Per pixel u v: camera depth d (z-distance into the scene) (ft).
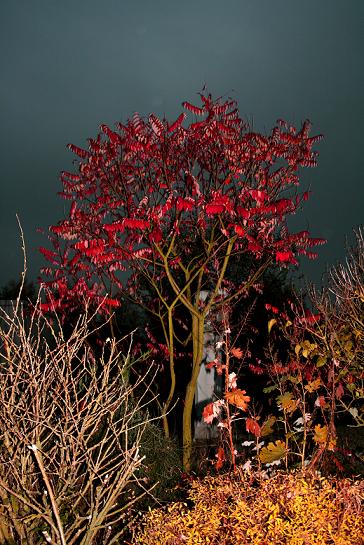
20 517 13.14
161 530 13.10
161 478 20.85
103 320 32.68
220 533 12.95
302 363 23.12
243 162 26.11
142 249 26.03
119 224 22.89
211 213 24.67
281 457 18.54
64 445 13.52
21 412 13.82
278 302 33.58
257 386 32.86
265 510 12.94
